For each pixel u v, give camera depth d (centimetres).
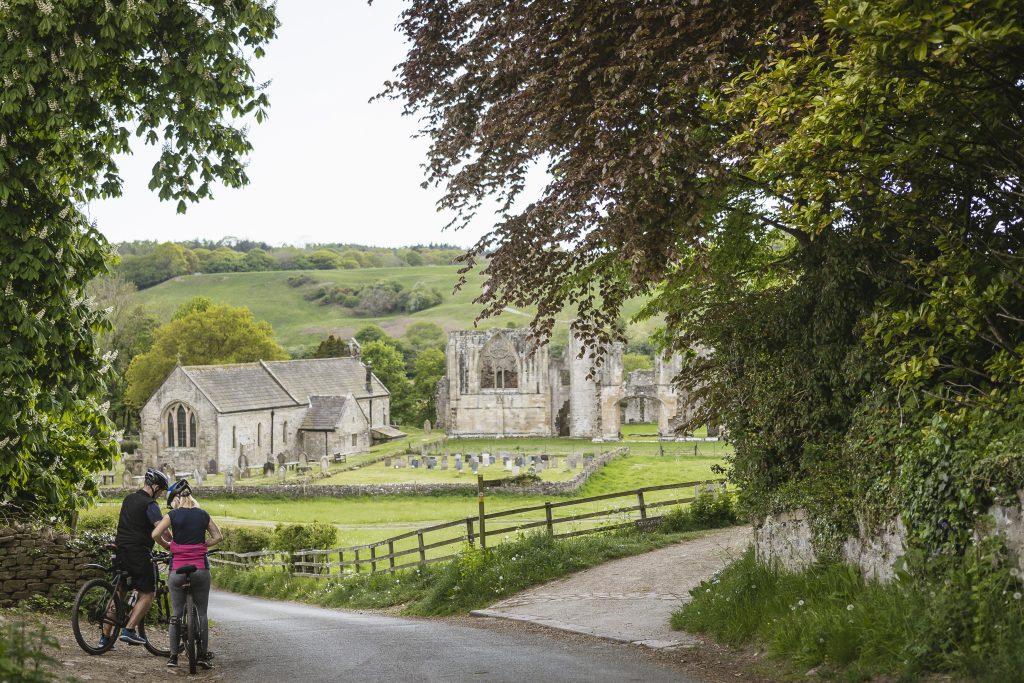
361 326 18575
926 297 1181
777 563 1506
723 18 1344
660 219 1349
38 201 1587
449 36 1655
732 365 1630
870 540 1184
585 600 1772
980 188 1080
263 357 10012
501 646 1361
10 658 815
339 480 6297
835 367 1367
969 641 893
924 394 1145
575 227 1455
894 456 1138
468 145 1675
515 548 2225
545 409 9706
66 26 1392
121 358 9881
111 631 1245
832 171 1031
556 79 1434
